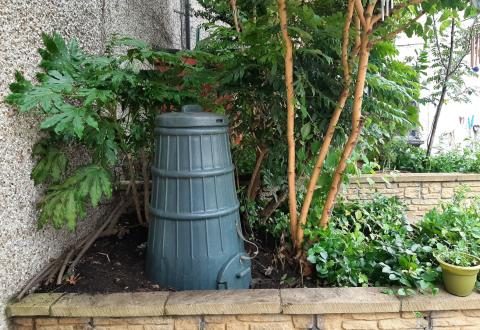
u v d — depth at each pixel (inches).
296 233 79.7
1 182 60.1
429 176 152.6
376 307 63.4
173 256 70.1
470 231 83.0
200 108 76.6
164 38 167.0
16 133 63.5
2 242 60.7
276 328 64.4
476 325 64.7
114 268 77.9
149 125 86.5
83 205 70.1
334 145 84.7
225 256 71.3
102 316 62.9
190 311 63.0
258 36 72.5
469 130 231.9
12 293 63.6
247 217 94.9
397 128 108.2
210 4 138.0
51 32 73.3
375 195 131.8
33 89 61.3
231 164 74.9
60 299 64.6
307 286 75.7
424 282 66.9
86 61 74.7
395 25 73.8
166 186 69.9
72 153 82.7
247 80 85.6
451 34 167.5
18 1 62.8
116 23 109.6
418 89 110.2
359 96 70.1
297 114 82.7
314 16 66.9
